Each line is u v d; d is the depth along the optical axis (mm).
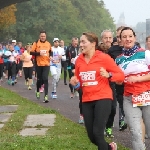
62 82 25484
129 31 7086
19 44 28203
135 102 7000
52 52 15297
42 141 8531
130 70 7043
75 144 8328
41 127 10344
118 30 9195
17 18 82188
